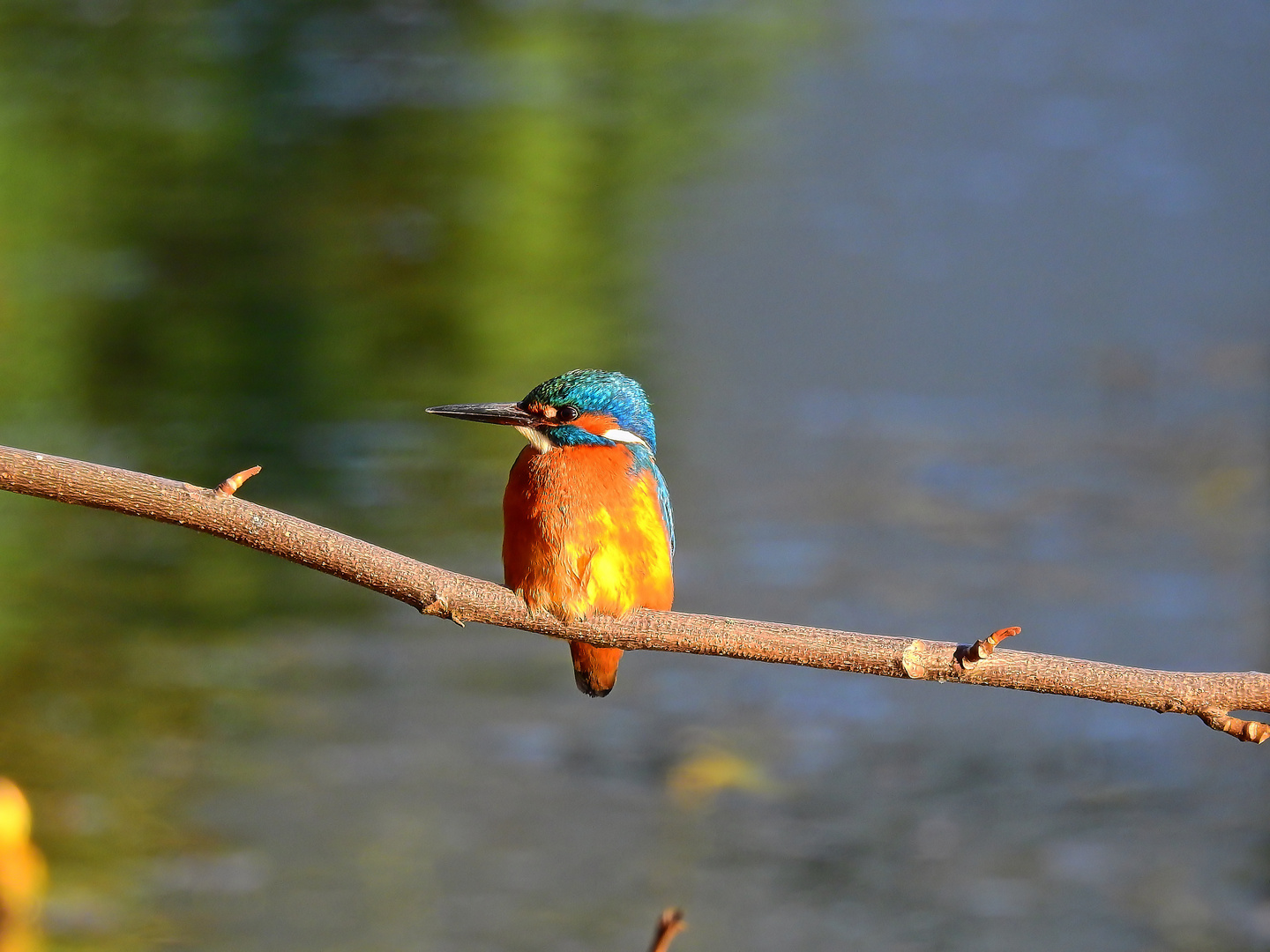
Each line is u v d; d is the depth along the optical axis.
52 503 16.42
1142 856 11.02
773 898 10.50
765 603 14.46
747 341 22.50
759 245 27.45
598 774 11.91
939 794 11.73
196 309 22.12
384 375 20.02
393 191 28.81
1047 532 16.12
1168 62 44.66
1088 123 37.88
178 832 10.84
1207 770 12.15
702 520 16.41
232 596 14.43
